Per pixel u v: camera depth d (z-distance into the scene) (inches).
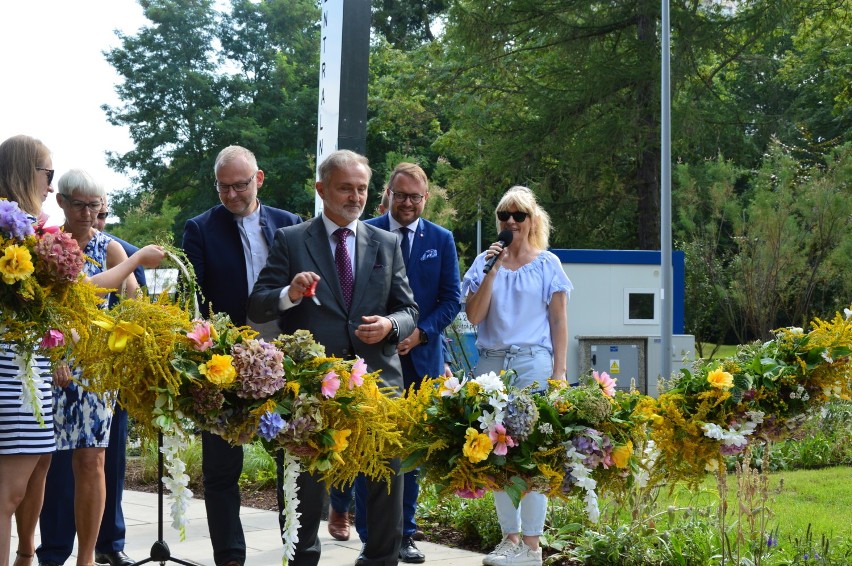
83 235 189.8
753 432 187.3
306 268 177.5
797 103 1305.4
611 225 1074.7
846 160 787.4
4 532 151.8
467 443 153.4
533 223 220.2
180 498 137.2
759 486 200.2
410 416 158.4
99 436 182.5
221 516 184.1
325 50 292.5
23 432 153.1
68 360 144.3
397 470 177.9
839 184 773.3
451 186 1064.8
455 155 1168.2
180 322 138.5
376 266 181.6
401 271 186.4
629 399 172.2
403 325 177.5
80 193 186.2
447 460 159.6
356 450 147.6
